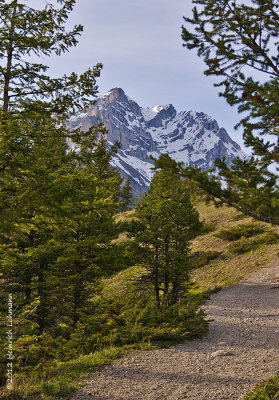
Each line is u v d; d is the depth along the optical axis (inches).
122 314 641.6
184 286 794.2
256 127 261.7
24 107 326.6
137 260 750.5
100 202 285.1
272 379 315.9
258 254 999.0
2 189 265.0
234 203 212.5
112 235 728.3
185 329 509.7
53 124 337.1
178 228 764.6
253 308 639.1
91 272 642.2
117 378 350.0
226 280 898.7
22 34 337.4
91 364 390.9
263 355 405.1
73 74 335.9
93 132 338.0
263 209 203.2
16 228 301.3
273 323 540.4
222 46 271.3
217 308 673.6
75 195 255.8
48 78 328.5
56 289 605.9
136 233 778.8
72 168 316.2
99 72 341.1
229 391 310.2
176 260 735.1
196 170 208.1
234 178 216.5
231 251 1085.8
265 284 776.9
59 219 305.3
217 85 284.0
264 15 257.9
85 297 672.4
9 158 268.4
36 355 381.7
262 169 238.8
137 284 785.6
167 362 398.6
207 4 270.2
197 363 391.9
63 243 615.2
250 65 272.5
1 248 469.4
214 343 471.8
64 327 608.7
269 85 242.2
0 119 303.7
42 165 279.6
